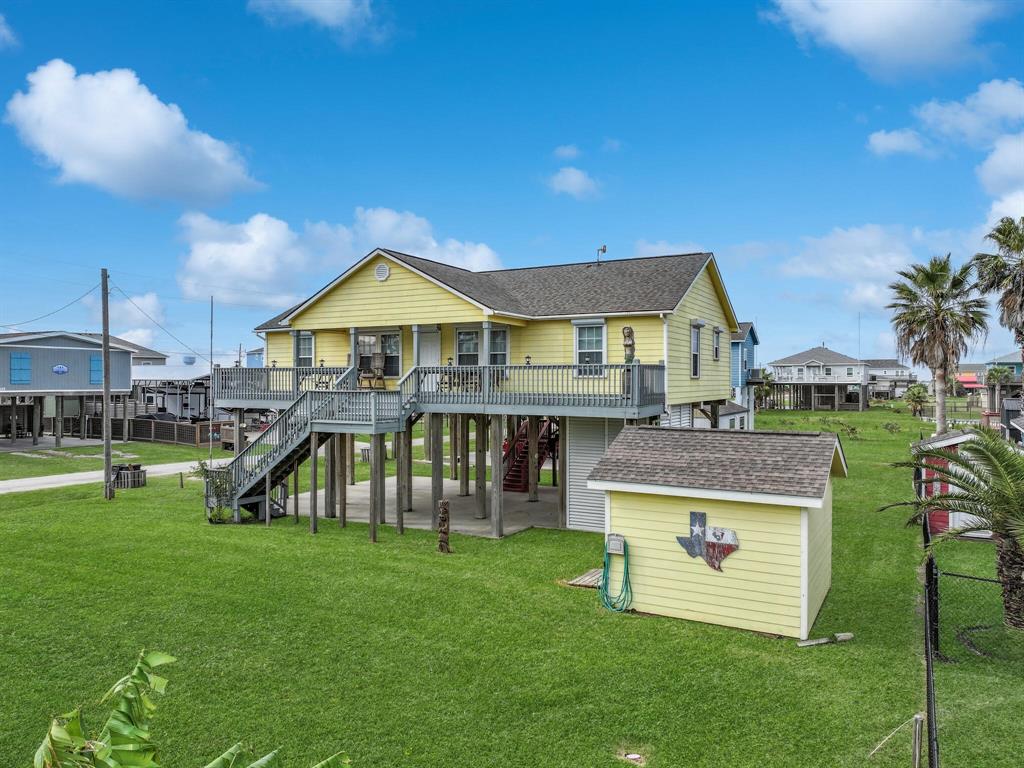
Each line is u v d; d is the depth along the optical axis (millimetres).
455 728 7801
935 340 31625
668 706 8273
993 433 10883
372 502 16453
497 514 17047
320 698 8477
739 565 10867
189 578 13062
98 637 10234
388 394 17031
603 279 20734
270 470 18141
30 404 41594
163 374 46469
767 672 9180
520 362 19844
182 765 7086
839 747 7332
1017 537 9867
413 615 11281
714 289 22938
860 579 13297
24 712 8070
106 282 21953
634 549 11727
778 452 11305
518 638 10359
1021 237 27375
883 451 33562
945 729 7641
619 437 12953
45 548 15109
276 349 23766
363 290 20188
